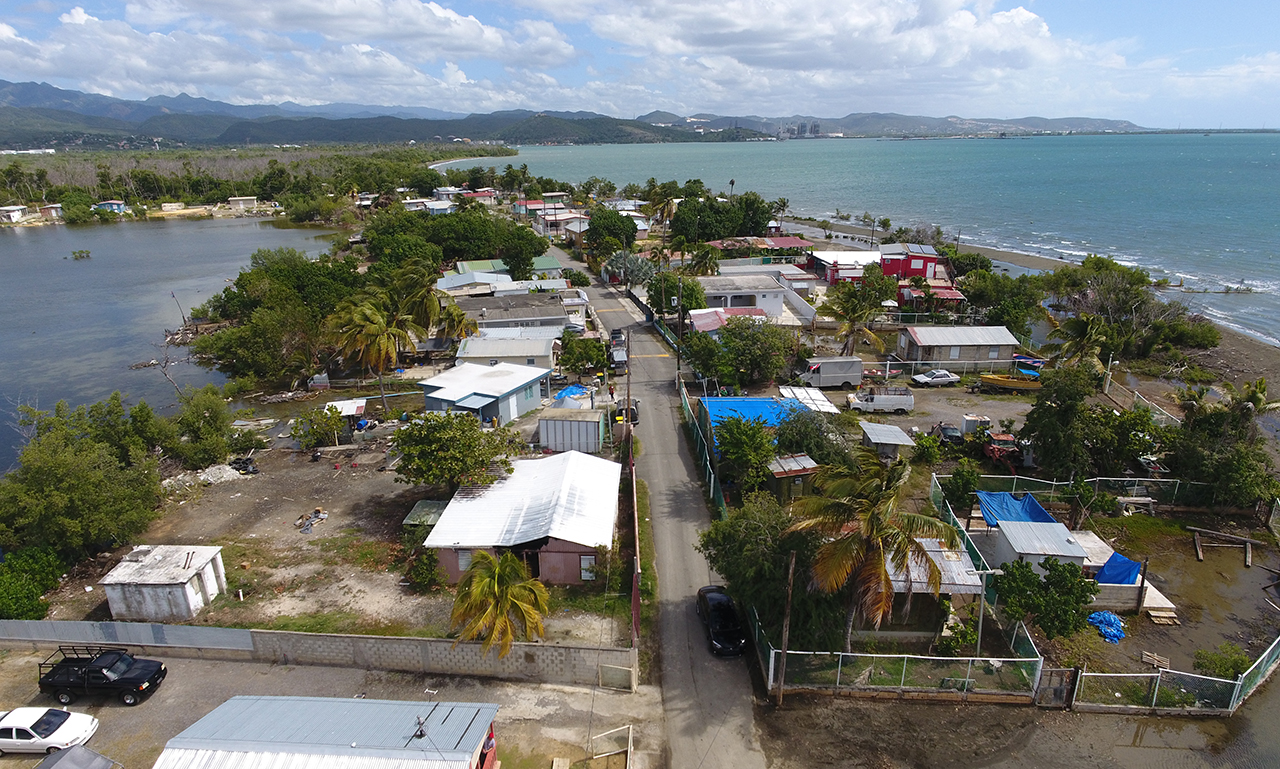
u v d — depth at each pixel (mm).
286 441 51188
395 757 20359
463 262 102875
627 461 46281
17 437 58062
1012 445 45812
